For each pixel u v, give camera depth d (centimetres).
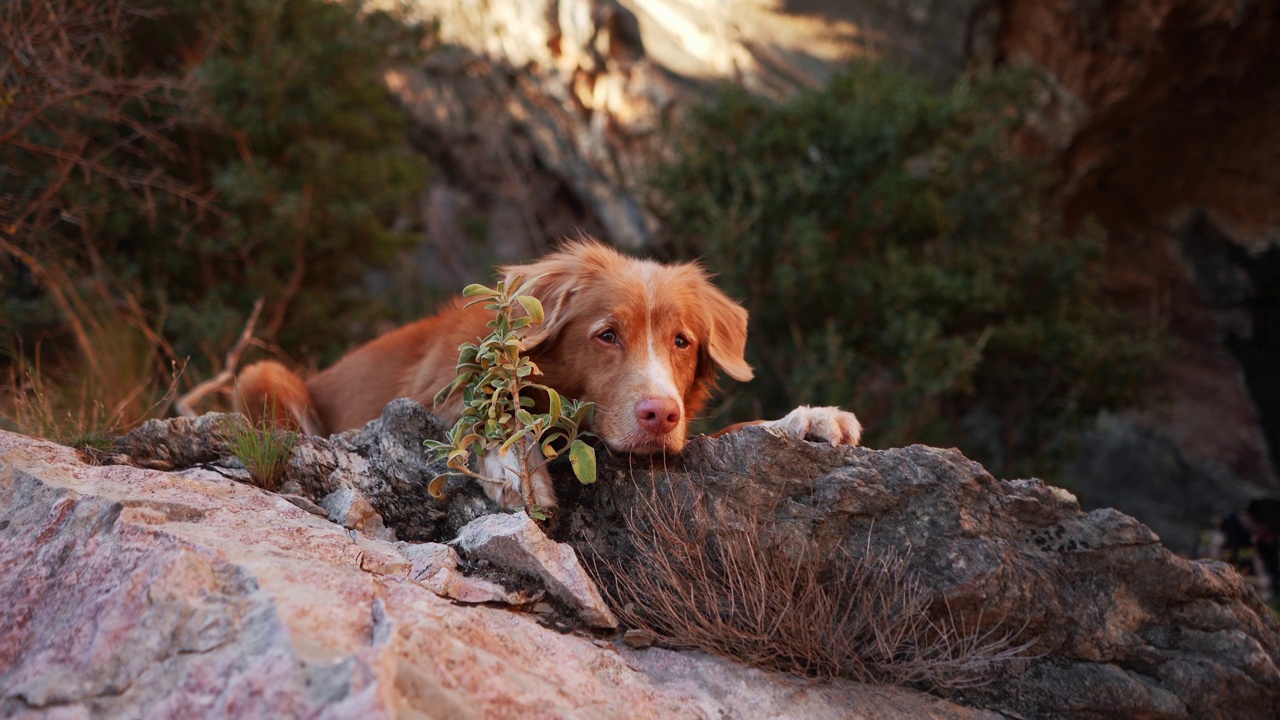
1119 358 1034
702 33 1312
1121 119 1189
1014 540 345
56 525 287
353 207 909
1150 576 345
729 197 1024
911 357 898
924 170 1037
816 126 994
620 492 354
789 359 987
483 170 1528
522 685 249
